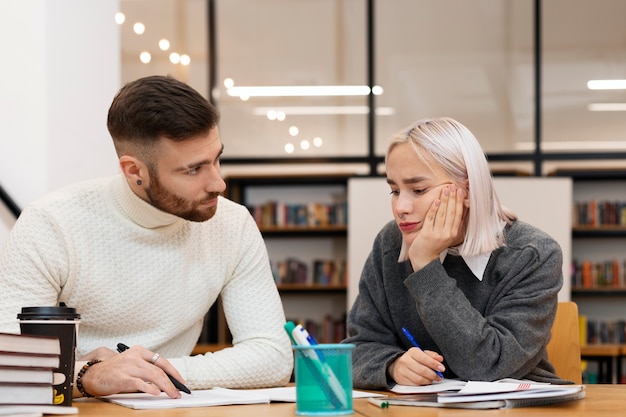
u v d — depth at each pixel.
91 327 1.83
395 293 1.89
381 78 7.46
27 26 3.10
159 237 1.81
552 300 1.75
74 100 3.25
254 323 1.88
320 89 7.53
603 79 7.27
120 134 1.66
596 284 7.25
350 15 7.50
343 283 7.47
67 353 1.34
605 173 7.18
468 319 1.66
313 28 7.55
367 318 1.92
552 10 7.30
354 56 7.49
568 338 2.09
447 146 1.71
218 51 7.60
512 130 7.30
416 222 1.72
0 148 3.09
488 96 7.34
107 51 3.47
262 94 7.58
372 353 1.78
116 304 1.81
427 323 1.68
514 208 6.67
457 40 7.38
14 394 1.21
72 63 3.24
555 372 1.94
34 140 3.08
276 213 7.54
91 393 1.48
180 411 1.32
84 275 1.78
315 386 1.26
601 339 7.22
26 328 1.32
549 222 6.65
